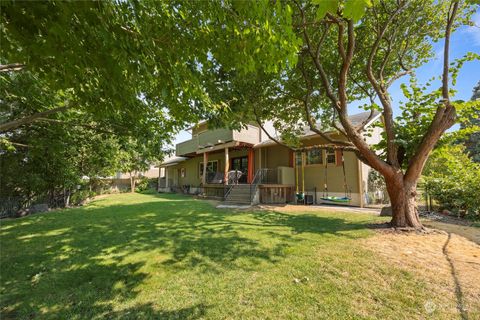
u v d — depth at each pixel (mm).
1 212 9883
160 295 2836
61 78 2266
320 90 7613
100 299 2785
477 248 4152
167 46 2184
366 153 5785
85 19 1586
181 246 4699
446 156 6996
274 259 3826
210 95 4301
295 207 10562
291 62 2342
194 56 2498
